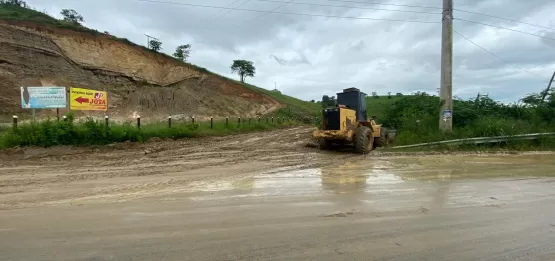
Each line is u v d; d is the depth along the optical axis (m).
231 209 5.18
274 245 3.78
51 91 16.06
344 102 15.20
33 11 39.31
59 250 3.61
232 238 3.97
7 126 15.86
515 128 15.25
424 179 7.68
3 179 7.65
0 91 26.22
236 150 13.85
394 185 7.00
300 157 11.73
